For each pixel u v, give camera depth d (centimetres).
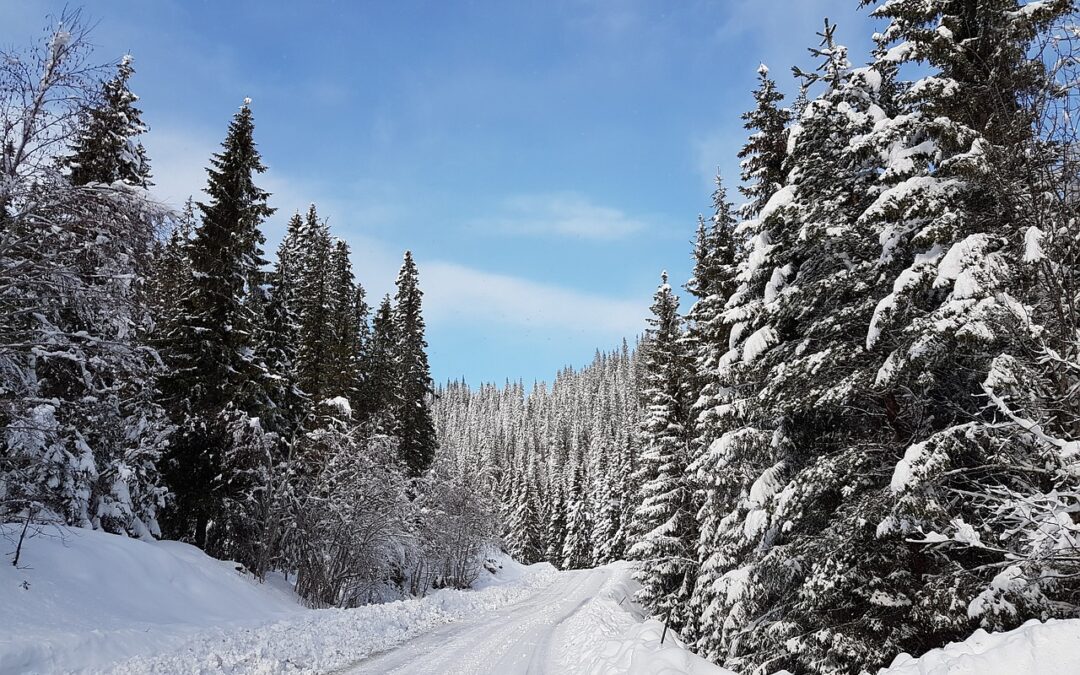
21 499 1223
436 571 4375
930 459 764
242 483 2306
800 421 1176
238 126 2388
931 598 826
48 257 1091
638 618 2558
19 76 1019
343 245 3866
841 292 1064
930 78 905
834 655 909
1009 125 758
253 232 2345
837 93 1145
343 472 2508
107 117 1193
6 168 1041
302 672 1129
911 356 832
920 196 873
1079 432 695
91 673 916
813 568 966
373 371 3903
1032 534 668
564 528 8562
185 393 2116
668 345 2362
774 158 1556
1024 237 722
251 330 2333
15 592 1111
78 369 1393
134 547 1614
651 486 2214
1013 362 716
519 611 2520
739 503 1350
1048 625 556
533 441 12294
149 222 1159
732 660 1166
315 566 2519
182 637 1205
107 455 1709
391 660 1296
